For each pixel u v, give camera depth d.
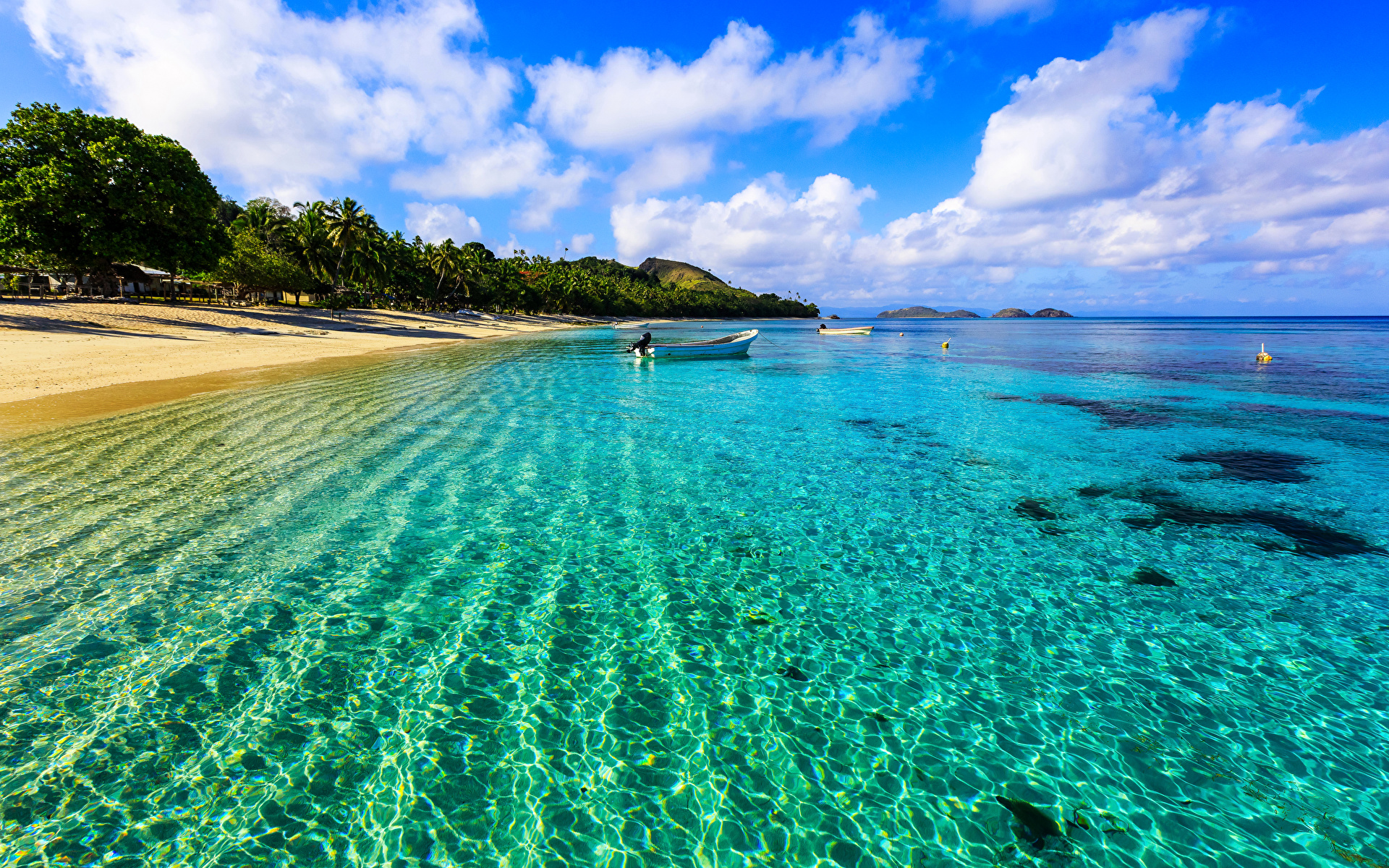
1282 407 17.53
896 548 7.05
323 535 6.84
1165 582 6.22
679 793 3.42
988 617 5.49
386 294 69.38
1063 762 3.73
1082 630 5.28
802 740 3.88
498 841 3.06
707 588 5.95
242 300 50.38
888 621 5.39
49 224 28.64
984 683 4.52
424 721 3.92
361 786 3.37
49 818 3.07
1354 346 49.56
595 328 77.50
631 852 3.03
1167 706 4.27
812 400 18.45
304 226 57.84
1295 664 4.79
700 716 4.08
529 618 5.28
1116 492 9.27
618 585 5.95
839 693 4.37
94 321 25.47
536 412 15.05
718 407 16.84
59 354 18.77
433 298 73.50
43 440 10.20
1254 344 54.41
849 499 8.77
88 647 4.52
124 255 29.81
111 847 2.93
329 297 57.41
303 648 4.67
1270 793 3.50
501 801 3.31
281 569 5.97
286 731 3.76
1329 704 4.31
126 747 3.55
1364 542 7.29
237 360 22.03
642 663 4.68
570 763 3.61
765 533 7.41
